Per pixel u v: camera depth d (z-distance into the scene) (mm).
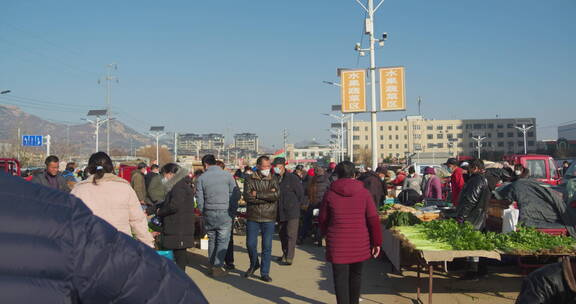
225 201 8164
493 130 149000
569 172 15992
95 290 1702
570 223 7844
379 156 151375
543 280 3262
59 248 1635
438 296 6805
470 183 7375
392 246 7934
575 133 116750
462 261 8406
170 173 10633
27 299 1525
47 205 1725
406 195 13273
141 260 1833
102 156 4980
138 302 1793
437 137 150500
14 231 1599
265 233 7906
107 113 62719
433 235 6773
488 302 6461
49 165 9547
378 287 7391
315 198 11609
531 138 148250
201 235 11148
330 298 6801
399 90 20438
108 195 4840
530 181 8148
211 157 8297
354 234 5395
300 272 8547
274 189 7898
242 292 7125
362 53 22078
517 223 7582
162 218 7848
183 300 1909
